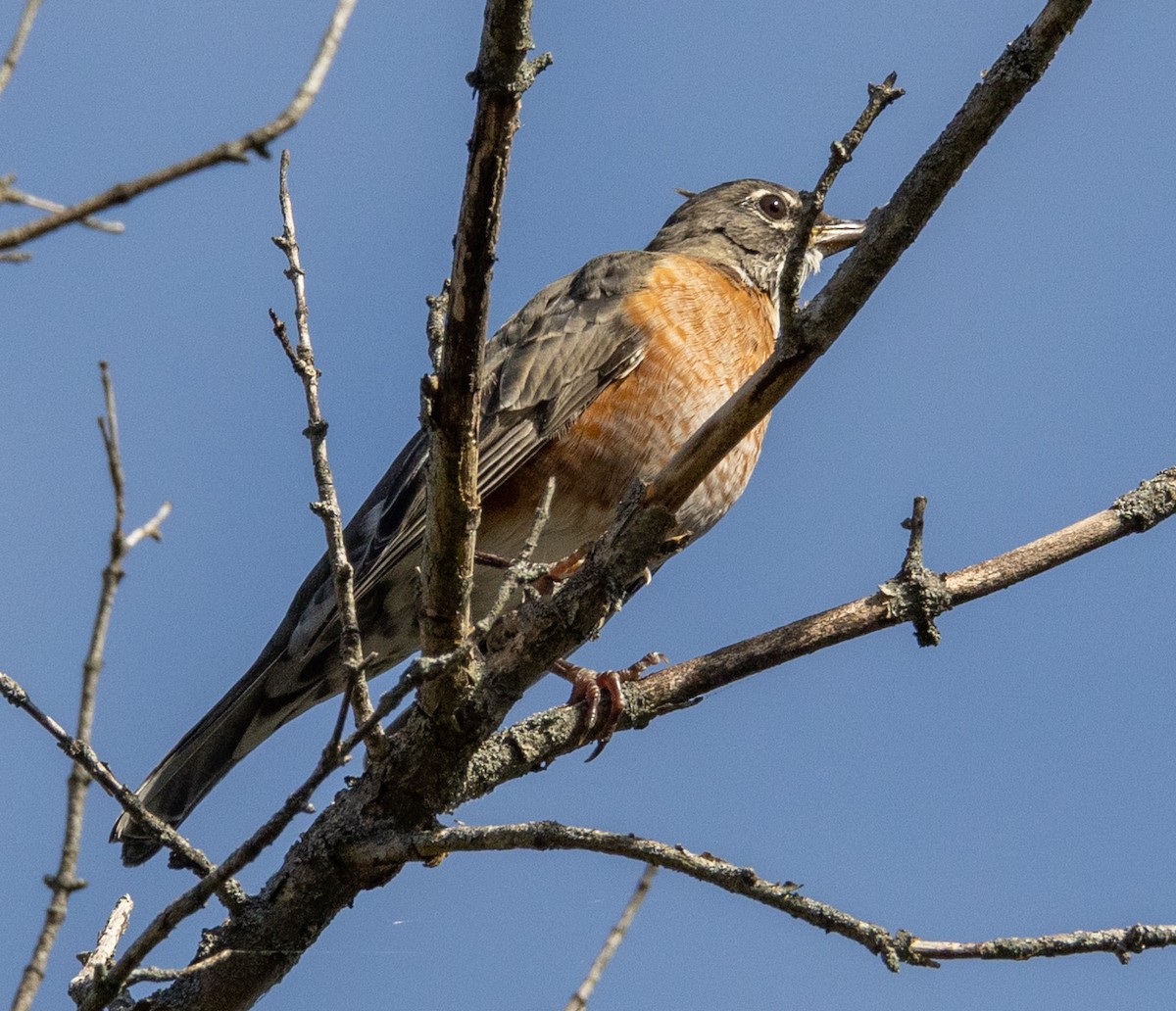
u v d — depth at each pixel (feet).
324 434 24.21
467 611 24.97
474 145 21.30
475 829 22.90
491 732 25.88
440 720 25.59
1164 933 20.12
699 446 24.25
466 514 23.94
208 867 25.07
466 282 22.18
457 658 19.60
